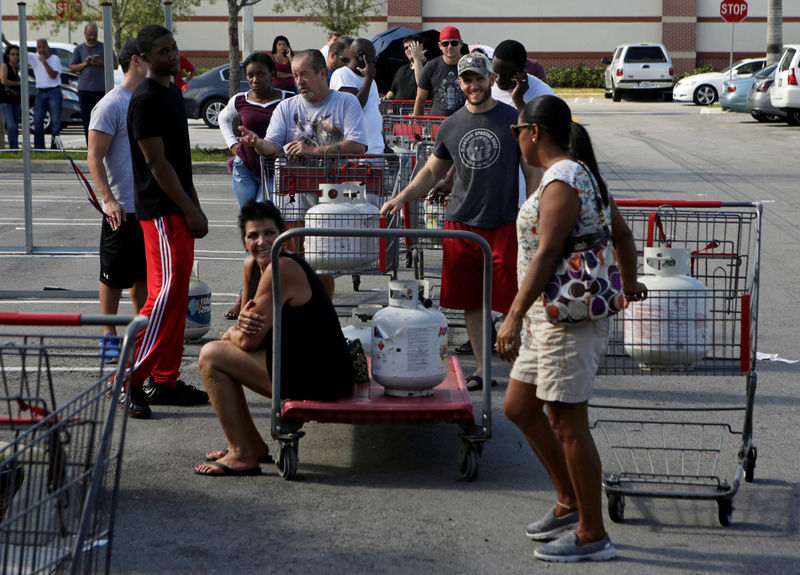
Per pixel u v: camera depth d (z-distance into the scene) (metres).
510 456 5.24
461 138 6.08
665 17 41.91
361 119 7.31
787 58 24.77
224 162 17.81
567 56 42.41
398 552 4.07
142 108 5.54
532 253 3.95
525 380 4.03
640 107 33.59
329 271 6.48
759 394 6.29
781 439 5.48
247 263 5.17
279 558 4.01
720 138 22.78
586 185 3.80
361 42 9.07
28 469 3.05
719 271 9.70
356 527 4.32
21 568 2.97
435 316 4.93
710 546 4.16
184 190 5.77
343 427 5.71
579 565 3.97
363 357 5.22
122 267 6.46
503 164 6.02
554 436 4.16
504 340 3.79
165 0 8.82
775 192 14.91
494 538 4.22
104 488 3.19
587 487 3.96
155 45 5.55
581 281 3.77
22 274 9.76
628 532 4.32
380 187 7.06
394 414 4.76
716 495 4.29
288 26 40.22
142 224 5.82
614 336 4.77
